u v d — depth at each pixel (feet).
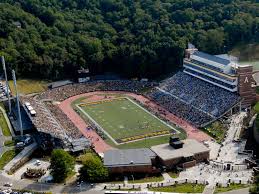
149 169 489.26
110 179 475.31
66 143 558.56
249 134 593.01
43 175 487.20
